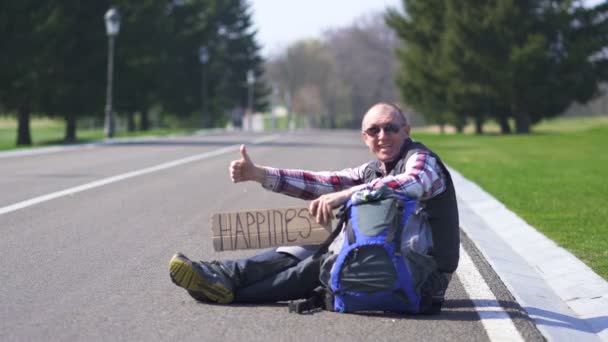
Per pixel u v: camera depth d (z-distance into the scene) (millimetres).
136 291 16188
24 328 13398
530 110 140250
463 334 13289
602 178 46562
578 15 129625
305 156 62969
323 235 14844
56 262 19188
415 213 13641
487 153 76312
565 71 129625
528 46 124000
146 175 43312
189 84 193250
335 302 14219
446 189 14250
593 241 23891
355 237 13516
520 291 17031
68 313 14398
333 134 131375
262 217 14828
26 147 71938
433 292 14086
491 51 129625
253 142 89562
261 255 14945
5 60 101938
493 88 133250
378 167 14750
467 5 130875
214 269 14766
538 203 33781
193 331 13273
